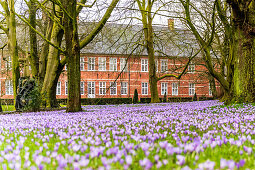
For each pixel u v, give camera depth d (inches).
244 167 95.7
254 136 176.9
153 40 1236.5
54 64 867.4
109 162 94.0
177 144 141.6
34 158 108.0
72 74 607.5
